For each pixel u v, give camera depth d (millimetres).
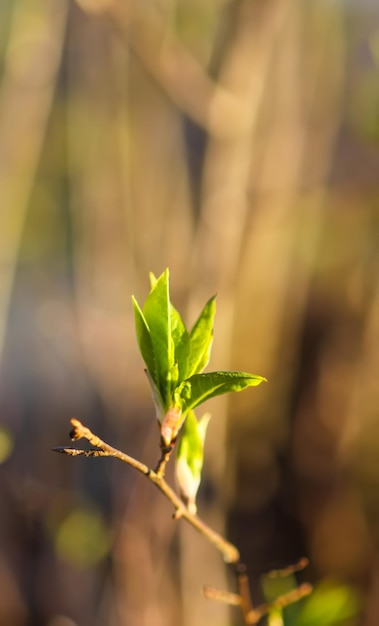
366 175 738
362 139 587
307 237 801
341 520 938
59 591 834
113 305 694
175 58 522
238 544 951
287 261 836
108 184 683
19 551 899
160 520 668
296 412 976
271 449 979
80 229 709
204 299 583
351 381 926
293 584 380
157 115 639
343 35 693
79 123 687
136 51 519
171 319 302
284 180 639
